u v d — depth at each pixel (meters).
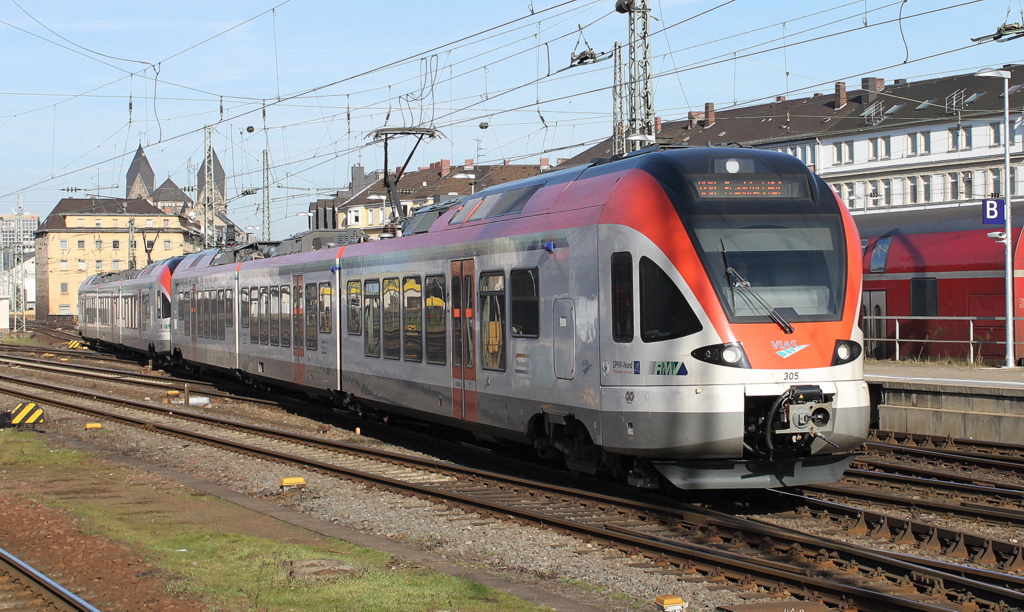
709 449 10.34
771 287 10.66
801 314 10.66
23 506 11.46
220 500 12.15
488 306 13.57
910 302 26.14
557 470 13.38
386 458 15.05
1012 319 22.17
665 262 10.61
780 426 10.44
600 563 8.92
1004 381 18.67
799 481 10.96
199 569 8.52
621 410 10.91
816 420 10.52
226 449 16.44
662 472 10.92
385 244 17.00
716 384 10.29
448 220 15.12
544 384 12.29
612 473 12.18
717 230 10.73
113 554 9.05
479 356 13.82
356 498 12.31
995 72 24.56
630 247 10.86
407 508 11.63
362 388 17.88
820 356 10.59
